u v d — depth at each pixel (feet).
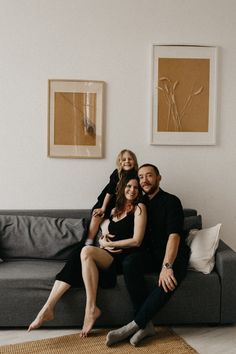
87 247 9.40
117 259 9.70
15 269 9.85
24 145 12.04
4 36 11.81
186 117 12.15
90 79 12.01
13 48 11.85
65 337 8.93
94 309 9.01
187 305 9.46
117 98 12.10
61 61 11.94
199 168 12.32
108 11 11.93
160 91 12.09
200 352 8.37
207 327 9.66
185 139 12.17
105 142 12.19
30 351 8.25
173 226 9.53
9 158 12.04
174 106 12.12
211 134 12.21
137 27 11.99
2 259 10.66
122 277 9.48
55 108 11.98
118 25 11.97
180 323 9.52
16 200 12.13
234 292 9.52
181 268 9.37
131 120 12.16
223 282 9.49
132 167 11.18
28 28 11.84
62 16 11.87
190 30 12.06
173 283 8.90
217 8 12.07
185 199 12.34
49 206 12.20
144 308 8.79
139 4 11.95
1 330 9.30
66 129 12.05
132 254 9.57
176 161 12.26
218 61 12.12
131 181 10.05
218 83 12.19
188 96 12.12
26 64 11.89
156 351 8.33
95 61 12.00
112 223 10.31
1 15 11.77
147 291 9.32
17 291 9.25
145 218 9.85
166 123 12.14
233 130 12.31
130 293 9.21
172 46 12.01
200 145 12.25
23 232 10.86
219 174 12.35
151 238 9.96
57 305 9.27
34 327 8.75
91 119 12.05
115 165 12.25
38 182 12.15
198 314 9.49
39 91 11.97
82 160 12.18
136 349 8.42
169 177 12.30
